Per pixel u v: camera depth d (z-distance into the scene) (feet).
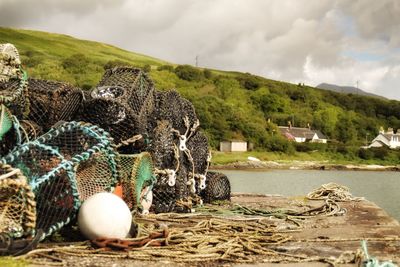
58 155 11.69
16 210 10.73
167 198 16.40
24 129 13.26
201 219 15.51
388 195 63.31
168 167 16.61
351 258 11.30
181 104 17.78
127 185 13.73
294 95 220.43
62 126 12.03
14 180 10.38
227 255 11.30
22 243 10.54
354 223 15.93
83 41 267.39
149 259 10.79
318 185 75.10
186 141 18.21
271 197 23.89
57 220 11.49
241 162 122.01
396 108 229.04
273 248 12.45
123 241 11.34
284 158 137.69
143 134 15.34
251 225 14.76
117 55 254.06
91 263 10.43
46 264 10.12
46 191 11.39
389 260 11.38
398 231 14.58
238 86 208.33
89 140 12.57
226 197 20.39
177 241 11.92
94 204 11.52
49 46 234.17
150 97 16.07
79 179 12.86
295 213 17.63
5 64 12.84
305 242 13.11
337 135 199.00
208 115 130.11
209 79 210.18
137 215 15.05
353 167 134.10
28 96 14.12
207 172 20.36
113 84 15.44
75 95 15.15
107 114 14.73
